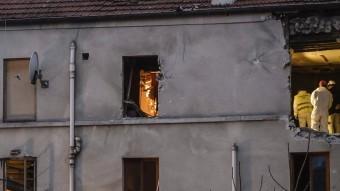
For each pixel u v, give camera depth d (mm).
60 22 41781
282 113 39531
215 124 39906
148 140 40375
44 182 41062
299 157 39281
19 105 42000
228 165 39500
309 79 48281
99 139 40812
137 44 41094
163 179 39938
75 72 41438
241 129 39594
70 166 40656
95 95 41219
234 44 40312
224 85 40188
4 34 42406
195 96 40375
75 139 40844
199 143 39906
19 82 42125
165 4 41438
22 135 41562
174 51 40781
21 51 42125
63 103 41438
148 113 41562
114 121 40688
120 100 41000
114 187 40375
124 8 41562
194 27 40719
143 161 40531
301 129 39094
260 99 39812
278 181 38906
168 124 40312
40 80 41656
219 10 40125
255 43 40125
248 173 39188
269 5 39625
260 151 39281
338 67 47188
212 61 40438
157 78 41031
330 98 40562
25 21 41844
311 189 38875
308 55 43750
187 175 39812
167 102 40562
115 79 41188
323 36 39781
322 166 38938
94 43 41500
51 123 41250
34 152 41312
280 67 39812
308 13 39625
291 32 39906
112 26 41406
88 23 41625
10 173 41594
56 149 41125
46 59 41875
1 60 42281
